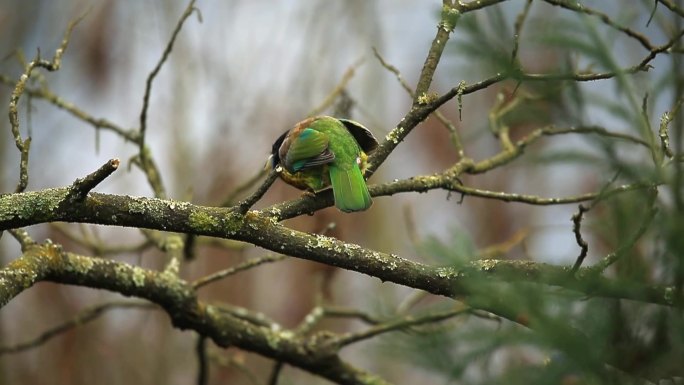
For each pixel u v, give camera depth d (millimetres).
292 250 6461
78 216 6273
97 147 10508
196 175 19203
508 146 9391
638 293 4508
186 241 10172
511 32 6773
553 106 6723
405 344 4988
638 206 5016
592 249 10727
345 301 18609
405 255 20016
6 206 6137
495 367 5309
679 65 5184
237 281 18688
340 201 7445
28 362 17438
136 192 18953
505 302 4422
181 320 8891
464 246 4996
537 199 8133
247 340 9336
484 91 20406
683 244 4199
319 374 9594
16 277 7348
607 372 4281
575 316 4504
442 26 7406
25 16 19781
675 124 4840
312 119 8297
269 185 6363
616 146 6023
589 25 6043
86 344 17719
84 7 20531
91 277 8219
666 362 4367
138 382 17594
